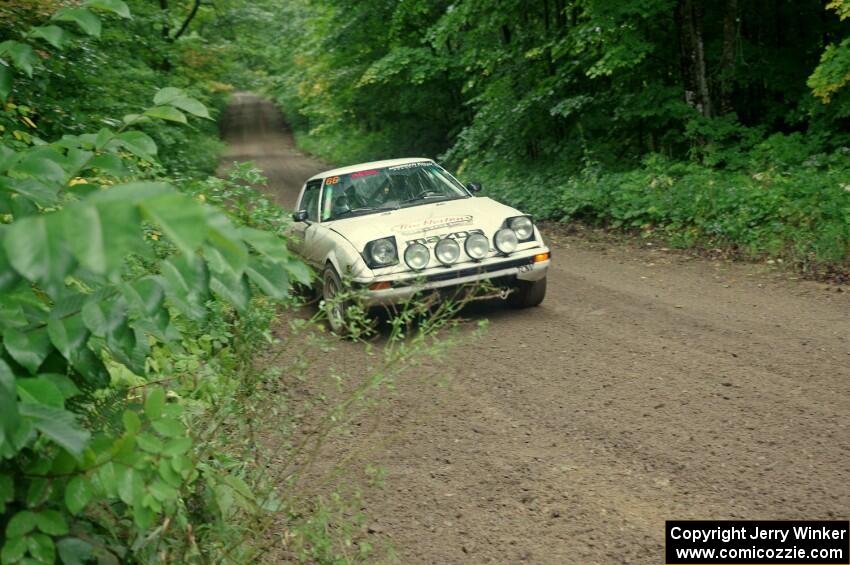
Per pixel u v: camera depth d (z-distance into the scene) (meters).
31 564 1.66
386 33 25.97
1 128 4.38
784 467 4.15
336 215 8.42
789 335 6.59
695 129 14.78
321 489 4.23
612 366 6.12
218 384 3.42
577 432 4.88
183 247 1.09
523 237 7.79
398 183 8.69
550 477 4.27
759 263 9.85
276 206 5.97
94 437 1.90
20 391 1.56
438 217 7.77
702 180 12.77
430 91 25.55
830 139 13.84
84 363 1.84
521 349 6.78
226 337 3.83
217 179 5.55
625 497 3.98
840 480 3.96
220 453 3.06
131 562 2.20
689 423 4.85
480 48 19.94
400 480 4.35
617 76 17.20
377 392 5.80
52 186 1.91
